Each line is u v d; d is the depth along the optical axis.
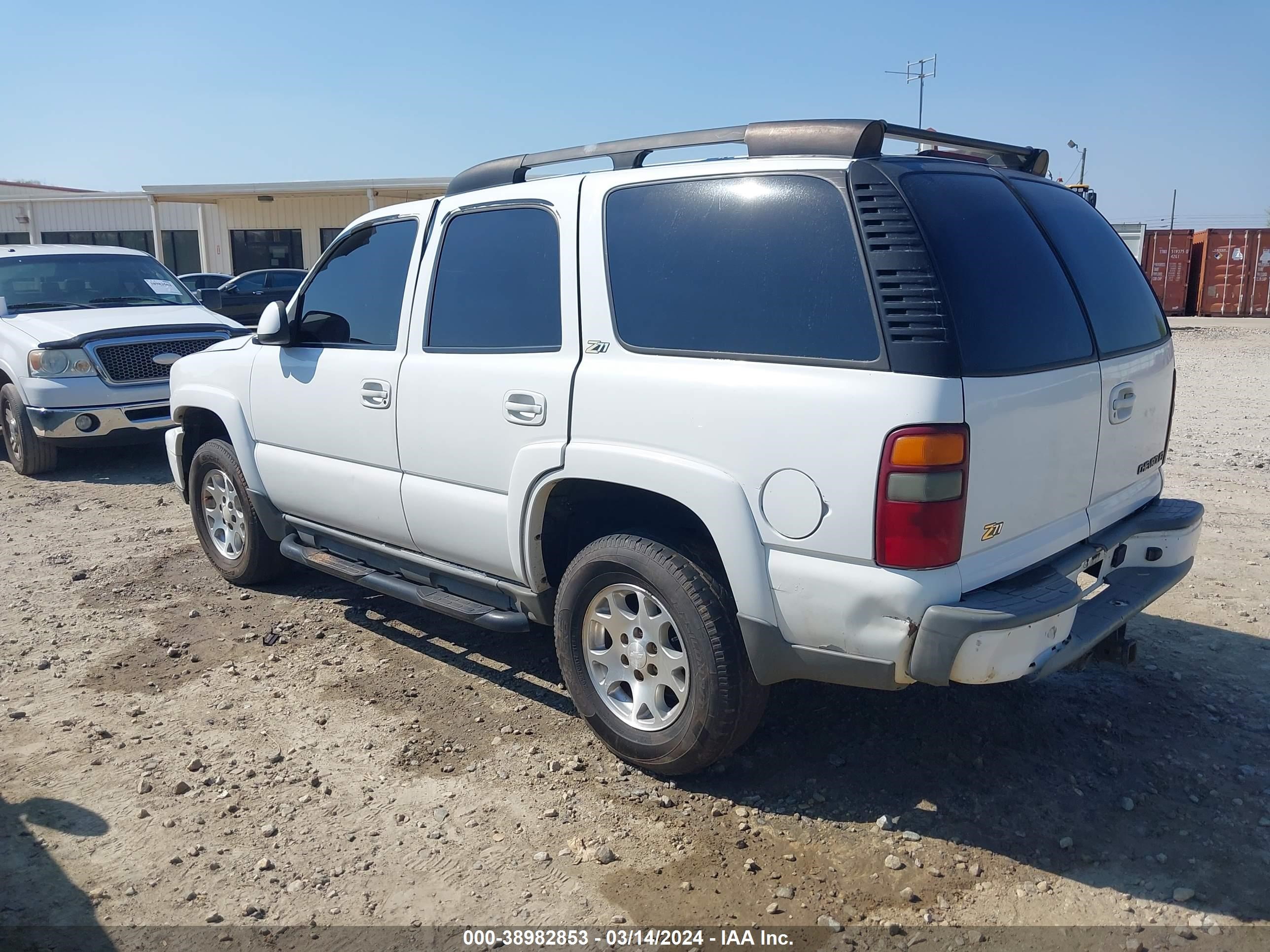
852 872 3.11
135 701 4.36
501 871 3.15
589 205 3.69
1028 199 3.55
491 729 4.07
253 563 5.61
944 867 3.12
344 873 3.16
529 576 3.91
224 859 3.23
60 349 8.44
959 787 3.55
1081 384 3.35
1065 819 3.36
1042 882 3.04
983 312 3.00
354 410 4.57
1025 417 3.08
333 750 3.92
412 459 4.31
